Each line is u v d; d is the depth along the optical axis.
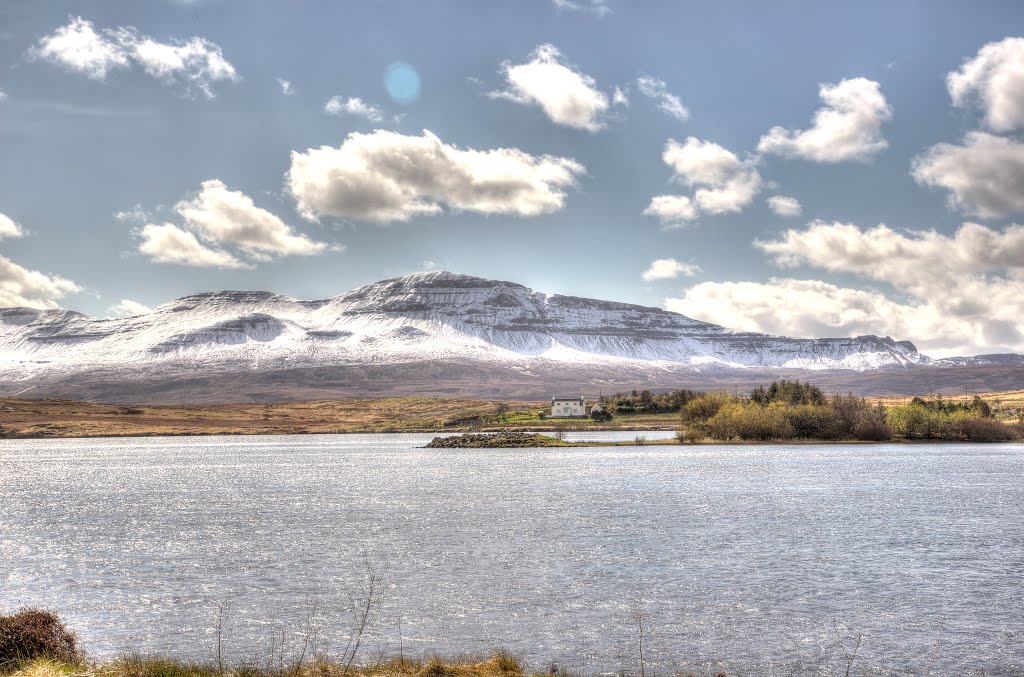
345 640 49.16
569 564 70.12
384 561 72.50
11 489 149.00
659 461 192.88
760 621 52.22
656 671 43.31
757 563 69.75
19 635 33.72
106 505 121.25
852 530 87.25
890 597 57.81
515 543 81.00
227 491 139.75
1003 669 43.56
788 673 43.03
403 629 51.25
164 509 115.25
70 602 58.91
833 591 59.66
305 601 58.44
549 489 134.12
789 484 137.62
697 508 107.06
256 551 78.50
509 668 36.19
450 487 140.00
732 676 42.62
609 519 97.50
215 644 48.53
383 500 121.81
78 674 31.16
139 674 32.66
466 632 50.53
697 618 53.00
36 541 86.75
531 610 55.28
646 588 61.03
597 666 44.09
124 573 69.00
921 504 109.38
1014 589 59.88
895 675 42.78
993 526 89.56
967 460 189.38
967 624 51.22
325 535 87.94
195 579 66.25
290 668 38.31
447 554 75.38
